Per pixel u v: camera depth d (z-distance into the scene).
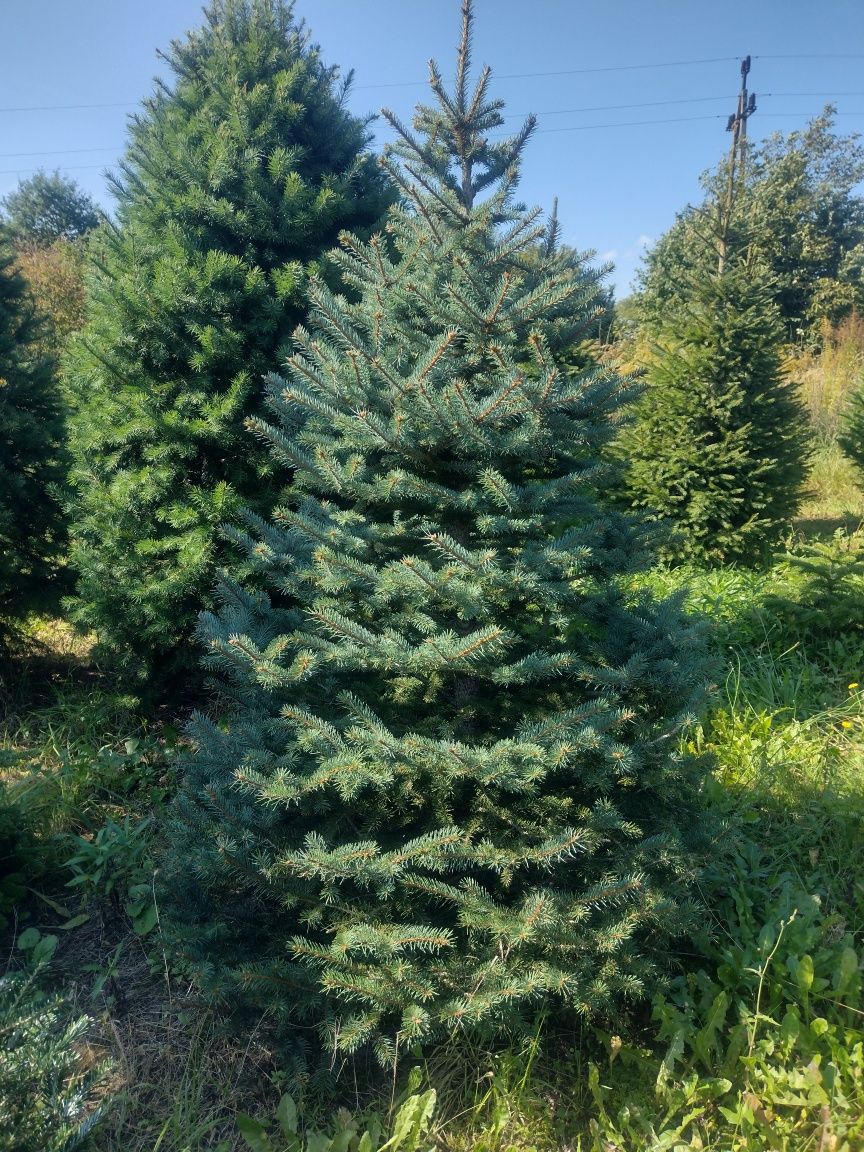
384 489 2.49
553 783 2.55
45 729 4.30
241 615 2.87
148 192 4.36
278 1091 2.32
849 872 3.21
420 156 2.80
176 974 2.68
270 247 4.35
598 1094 2.20
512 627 2.68
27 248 18.56
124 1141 2.17
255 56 4.42
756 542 7.08
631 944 2.41
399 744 2.23
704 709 2.58
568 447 2.61
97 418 4.29
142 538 4.14
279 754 2.53
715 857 2.59
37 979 2.71
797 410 7.23
